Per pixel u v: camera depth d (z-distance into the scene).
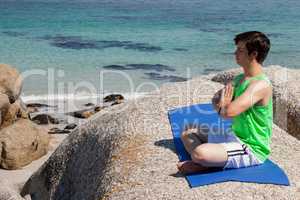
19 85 15.12
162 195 5.86
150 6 71.06
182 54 36.88
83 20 53.19
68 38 41.75
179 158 6.63
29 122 13.98
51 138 15.80
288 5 75.94
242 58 5.84
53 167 8.66
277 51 39.25
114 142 7.51
